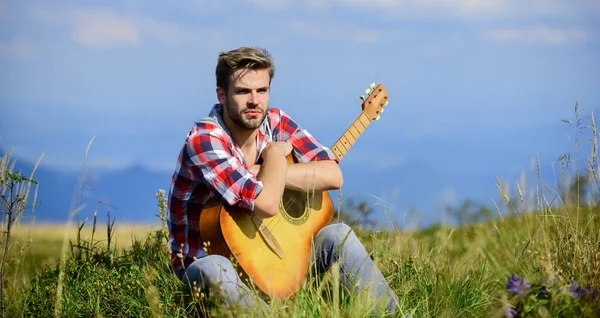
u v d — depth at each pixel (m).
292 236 4.14
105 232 5.31
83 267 4.71
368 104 4.79
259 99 4.09
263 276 3.97
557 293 3.65
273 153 4.12
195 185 4.09
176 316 3.90
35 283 4.63
